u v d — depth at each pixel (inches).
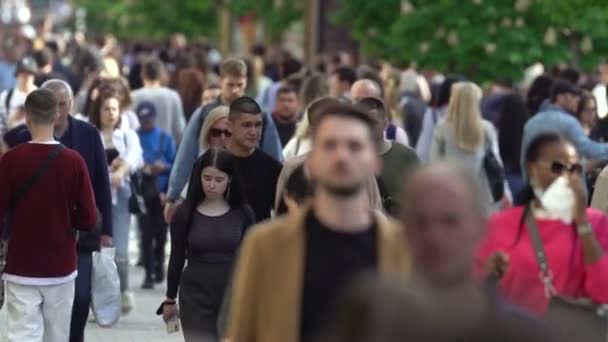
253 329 533.3
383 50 2229.3
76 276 901.8
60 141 934.4
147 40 4522.6
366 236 529.0
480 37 1985.7
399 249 528.1
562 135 651.5
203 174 831.7
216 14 4308.6
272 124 1032.8
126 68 2576.3
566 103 1330.0
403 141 1127.0
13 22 5684.1
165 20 4372.5
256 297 531.2
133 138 1162.0
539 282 634.2
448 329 386.6
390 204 893.8
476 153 1194.0
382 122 917.2
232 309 539.2
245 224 839.1
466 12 2003.0
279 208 764.6
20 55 2159.2
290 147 1050.1
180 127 1427.2
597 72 2113.7
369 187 781.3
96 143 943.7
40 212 851.4
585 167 1180.5
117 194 1151.0
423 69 2055.9
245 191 898.7
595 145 1186.0
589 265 631.2
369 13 2228.1
